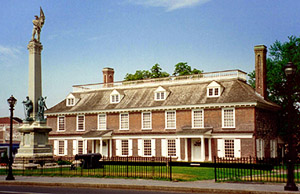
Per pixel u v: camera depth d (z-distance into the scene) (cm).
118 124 5938
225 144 5028
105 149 6072
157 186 2212
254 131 4838
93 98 6450
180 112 5412
